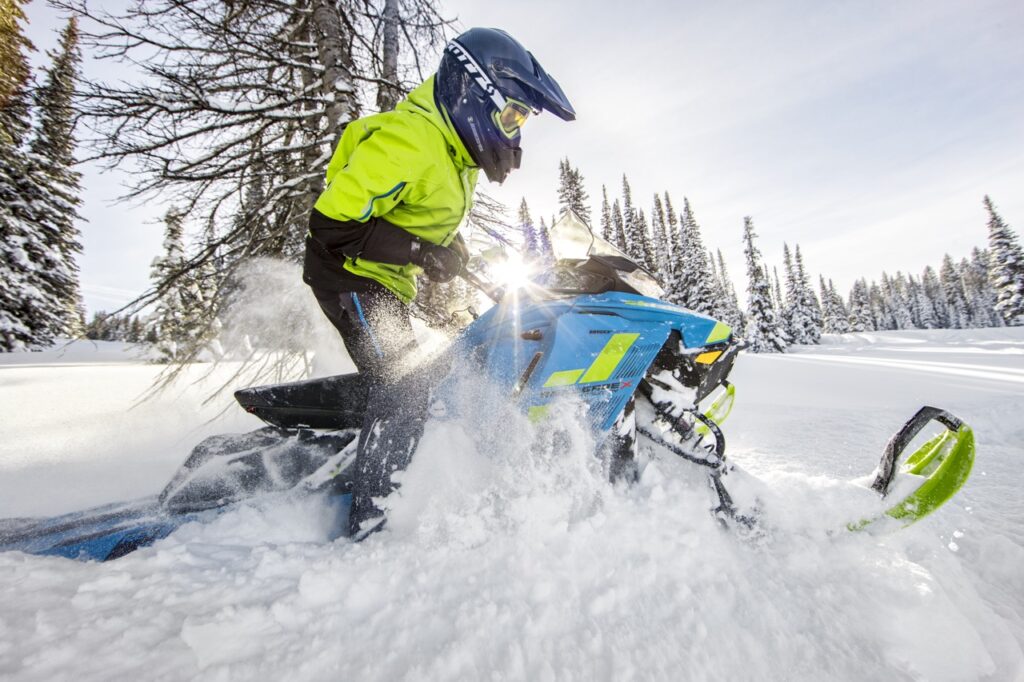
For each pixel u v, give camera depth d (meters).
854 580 1.46
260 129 5.11
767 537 1.65
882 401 4.80
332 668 1.08
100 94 4.09
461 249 2.07
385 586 1.37
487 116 1.72
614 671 1.07
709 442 1.90
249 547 1.68
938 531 1.87
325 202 1.64
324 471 1.99
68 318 17.27
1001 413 3.77
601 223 38.00
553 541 1.55
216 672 1.03
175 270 4.82
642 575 1.42
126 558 1.51
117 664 1.06
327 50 5.25
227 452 2.08
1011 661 1.21
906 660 1.17
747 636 1.21
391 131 1.61
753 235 29.98
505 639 1.16
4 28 10.19
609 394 1.82
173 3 4.25
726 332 1.88
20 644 1.09
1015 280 32.69
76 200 16.58
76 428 4.20
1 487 2.76
